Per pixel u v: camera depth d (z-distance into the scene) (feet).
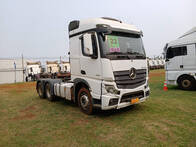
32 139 11.96
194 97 23.50
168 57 31.19
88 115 17.08
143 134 11.97
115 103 14.38
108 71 14.23
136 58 16.31
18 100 26.76
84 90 17.26
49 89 25.22
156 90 31.04
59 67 76.13
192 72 28.32
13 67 75.00
